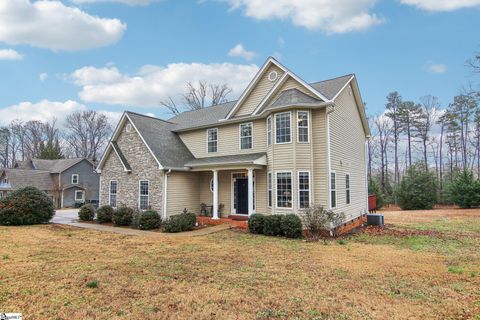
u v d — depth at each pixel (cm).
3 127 5375
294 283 592
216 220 1470
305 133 1273
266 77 1517
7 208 1475
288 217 1145
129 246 963
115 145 1791
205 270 681
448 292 548
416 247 961
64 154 5447
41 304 484
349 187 1512
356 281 608
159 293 534
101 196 1842
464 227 1430
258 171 1467
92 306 477
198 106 3581
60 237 1146
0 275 637
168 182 1533
